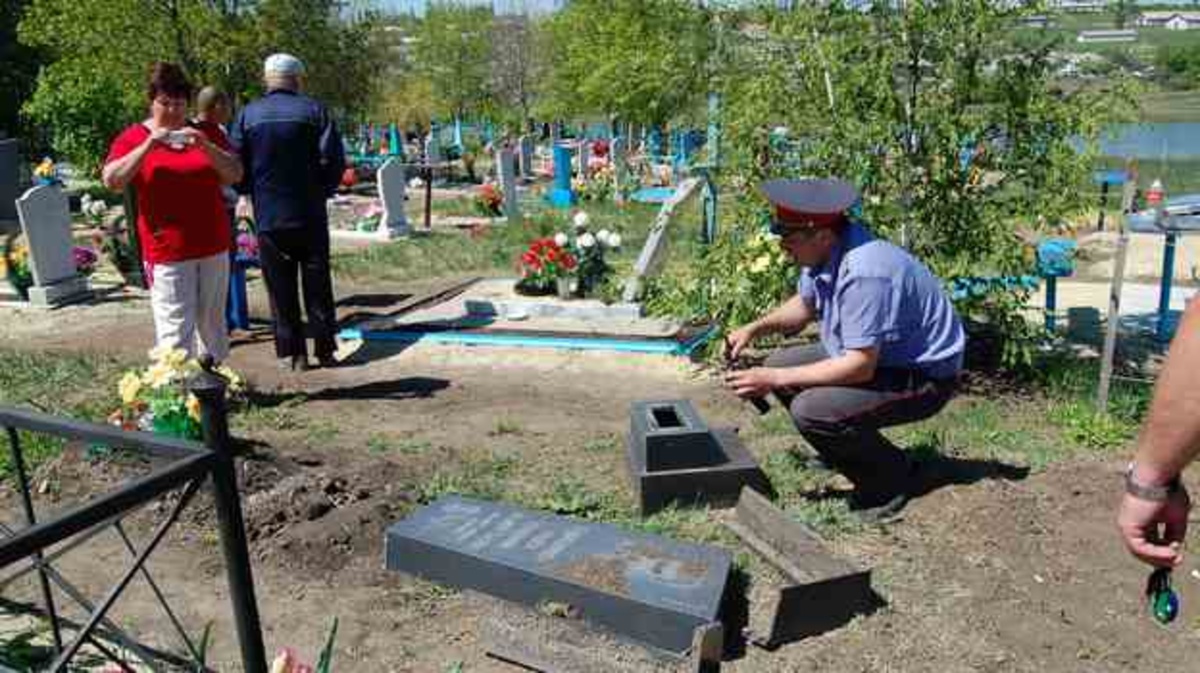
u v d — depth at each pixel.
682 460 4.45
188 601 3.74
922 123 6.68
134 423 4.95
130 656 3.31
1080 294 10.09
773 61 7.18
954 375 4.32
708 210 9.48
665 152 27.30
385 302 9.93
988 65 6.73
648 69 8.32
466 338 7.88
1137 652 3.40
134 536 4.27
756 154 7.25
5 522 4.38
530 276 9.07
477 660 3.38
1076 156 6.48
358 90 28.86
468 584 3.76
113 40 21.86
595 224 15.52
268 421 5.89
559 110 35.56
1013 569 3.91
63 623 3.55
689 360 7.30
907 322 4.16
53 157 26.98
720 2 7.53
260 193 6.99
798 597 3.41
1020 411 5.97
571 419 5.98
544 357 7.48
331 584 3.86
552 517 4.06
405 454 5.25
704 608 3.30
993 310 6.71
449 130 45.56
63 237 10.09
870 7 6.80
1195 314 1.72
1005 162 6.71
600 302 8.59
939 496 4.48
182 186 5.95
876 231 6.75
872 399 4.21
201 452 2.35
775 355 4.87
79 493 4.67
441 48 44.16
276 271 7.12
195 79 22.84
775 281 7.10
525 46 44.84
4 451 5.04
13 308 9.73
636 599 3.36
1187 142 24.39
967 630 3.50
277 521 4.26
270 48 24.94
